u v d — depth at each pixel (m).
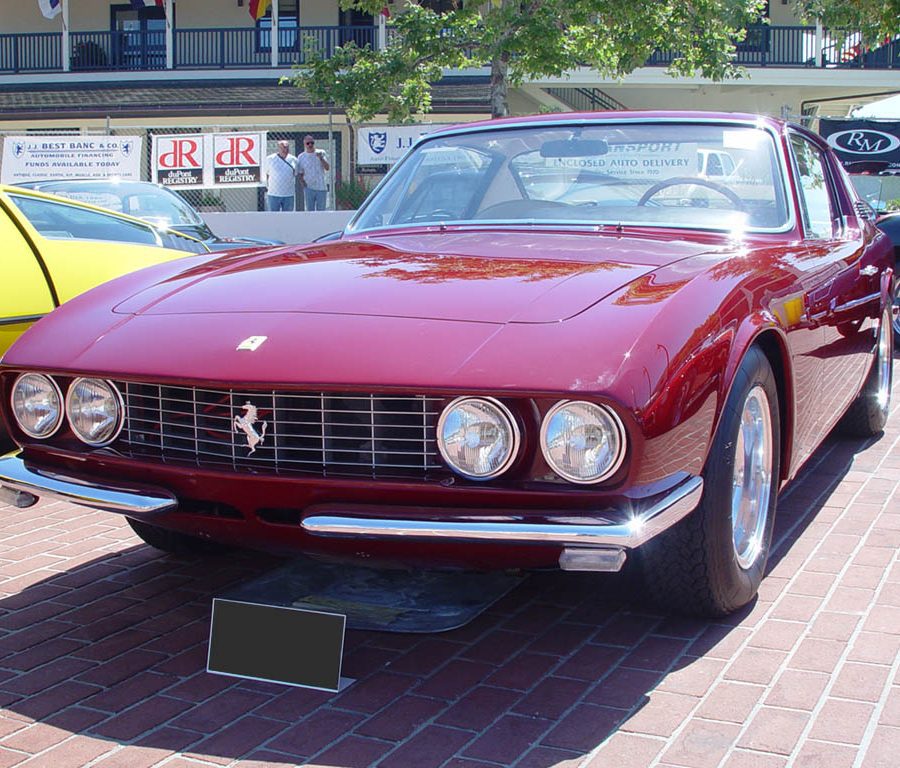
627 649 2.97
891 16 12.73
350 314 2.77
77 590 3.56
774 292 3.11
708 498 2.79
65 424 2.96
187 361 2.71
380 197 4.26
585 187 3.89
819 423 3.87
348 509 2.57
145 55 25.17
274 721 2.61
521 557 2.59
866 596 3.30
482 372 2.45
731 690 2.70
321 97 15.62
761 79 23.91
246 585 3.38
